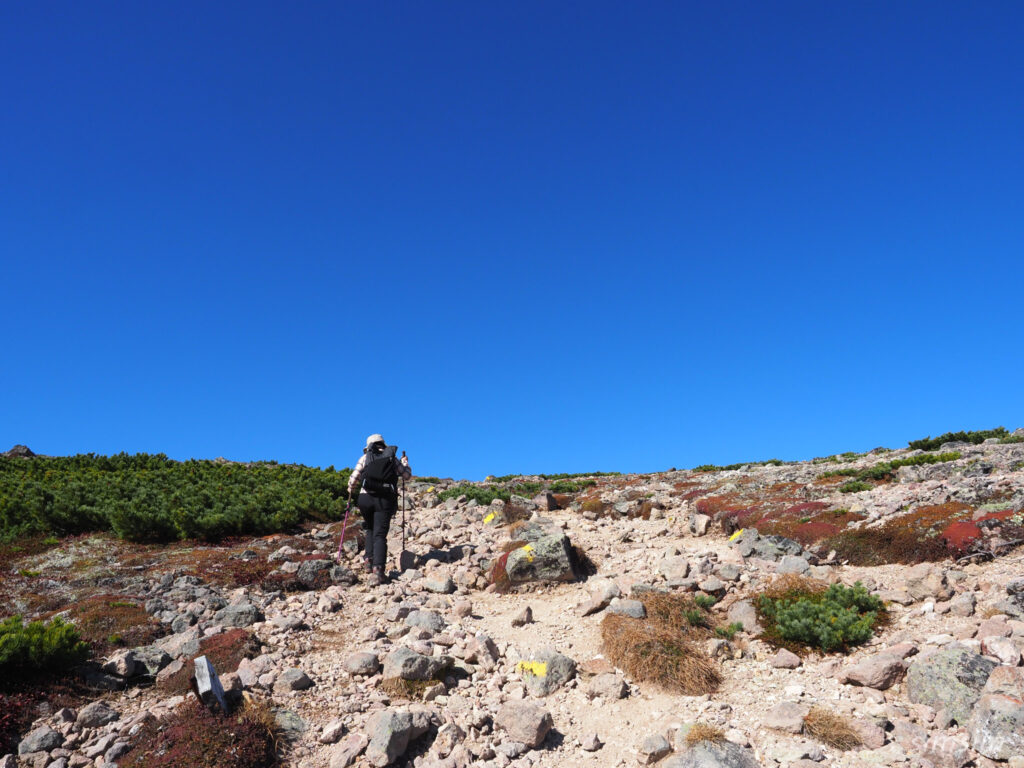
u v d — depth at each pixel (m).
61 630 7.68
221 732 6.37
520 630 9.42
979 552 9.35
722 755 5.94
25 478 19.97
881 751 5.91
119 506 14.56
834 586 8.94
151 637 8.86
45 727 6.67
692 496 17.25
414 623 9.28
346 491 19.52
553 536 11.52
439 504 18.39
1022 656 6.75
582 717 7.14
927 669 6.73
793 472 18.88
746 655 8.13
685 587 10.10
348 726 6.77
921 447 22.42
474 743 6.62
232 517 14.77
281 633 8.91
